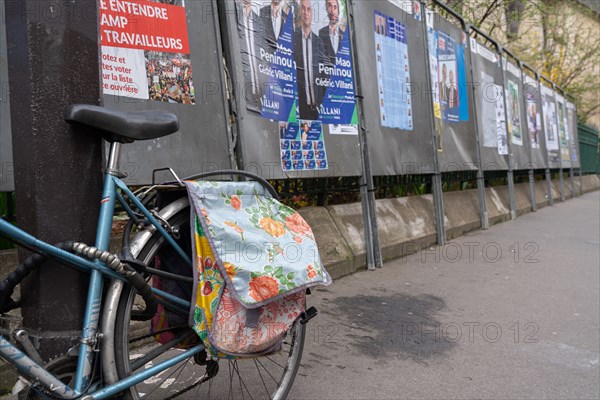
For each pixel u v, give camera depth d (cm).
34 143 190
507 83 1046
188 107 355
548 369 328
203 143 362
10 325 193
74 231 194
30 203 191
